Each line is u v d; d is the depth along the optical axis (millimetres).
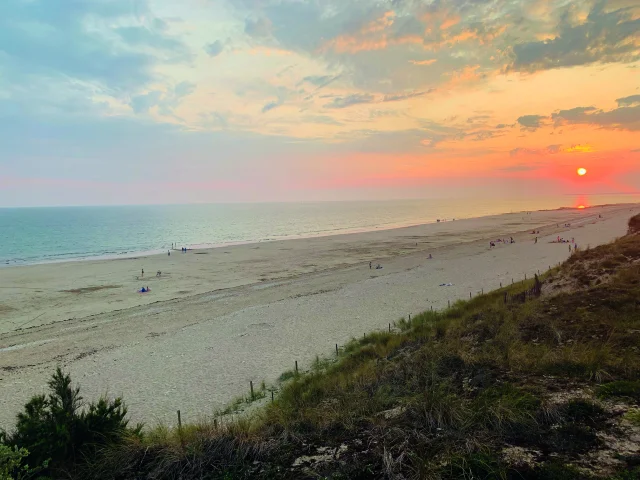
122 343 20766
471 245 58094
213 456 5473
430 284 31875
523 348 8781
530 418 5238
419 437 5184
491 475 4176
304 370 15492
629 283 13281
